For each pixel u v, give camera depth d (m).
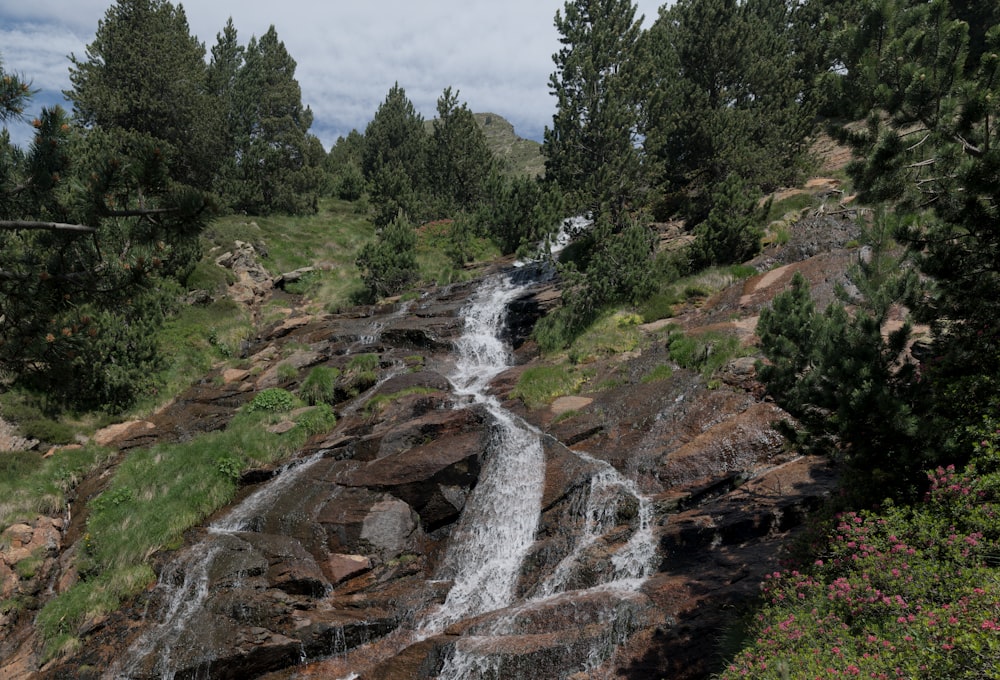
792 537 7.99
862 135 8.16
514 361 18.64
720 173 24.03
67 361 8.07
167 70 33.72
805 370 8.47
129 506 12.48
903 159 7.66
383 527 11.07
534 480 11.63
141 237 7.59
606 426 12.93
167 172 7.39
